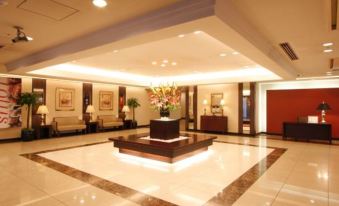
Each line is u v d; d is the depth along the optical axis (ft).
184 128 43.01
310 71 25.81
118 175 14.40
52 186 12.39
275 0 9.20
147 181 13.35
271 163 17.60
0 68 22.06
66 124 31.91
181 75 34.09
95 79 30.63
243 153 21.18
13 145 24.45
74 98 33.78
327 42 14.69
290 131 29.17
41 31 12.80
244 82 31.96
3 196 11.04
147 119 46.47
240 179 13.82
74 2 9.35
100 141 27.30
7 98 26.66
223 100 35.83
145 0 9.21
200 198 11.01
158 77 36.65
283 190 12.12
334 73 26.86
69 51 14.88
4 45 15.57
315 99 31.71
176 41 16.16
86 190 11.88
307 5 9.56
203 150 21.26
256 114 34.17
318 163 17.69
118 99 40.42
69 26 12.05
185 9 9.30
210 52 19.33
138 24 10.94
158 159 17.67
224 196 11.28
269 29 12.50
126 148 18.85
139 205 10.18
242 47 12.85
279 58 18.15
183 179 13.75
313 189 12.28
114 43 12.34
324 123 27.27
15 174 14.42
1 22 11.46
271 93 35.19
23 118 28.50
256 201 10.73
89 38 13.43
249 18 11.02
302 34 13.21
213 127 36.01
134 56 21.06
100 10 10.11
